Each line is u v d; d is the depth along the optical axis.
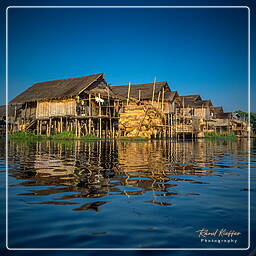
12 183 5.14
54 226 3.02
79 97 30.73
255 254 2.37
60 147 15.99
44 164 7.92
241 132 58.50
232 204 3.88
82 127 31.75
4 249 2.47
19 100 34.81
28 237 2.74
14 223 3.10
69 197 4.16
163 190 4.67
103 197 4.16
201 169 7.17
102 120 33.41
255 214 3.46
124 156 10.52
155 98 39.78
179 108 46.38
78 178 5.64
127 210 3.56
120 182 5.27
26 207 3.67
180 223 3.13
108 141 24.69
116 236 2.77
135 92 41.66
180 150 14.30
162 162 8.58
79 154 11.27
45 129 34.84
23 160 8.97
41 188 4.75
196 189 4.78
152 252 2.43
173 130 37.81
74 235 2.79
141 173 6.33
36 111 33.16
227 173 6.54
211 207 3.73
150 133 31.20
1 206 3.72
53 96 31.33
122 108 34.97
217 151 13.98
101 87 33.62
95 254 2.39
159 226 3.04
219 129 57.91
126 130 31.39
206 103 52.12
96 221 3.17
